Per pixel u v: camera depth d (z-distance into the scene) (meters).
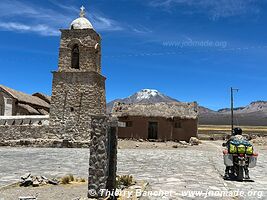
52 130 33.44
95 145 9.30
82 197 9.35
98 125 9.34
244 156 12.54
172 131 42.12
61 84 33.72
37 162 18.88
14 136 34.19
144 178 12.98
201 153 26.95
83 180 12.46
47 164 17.91
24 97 45.25
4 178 12.98
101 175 9.20
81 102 33.16
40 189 10.89
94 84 33.22
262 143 42.12
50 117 33.62
